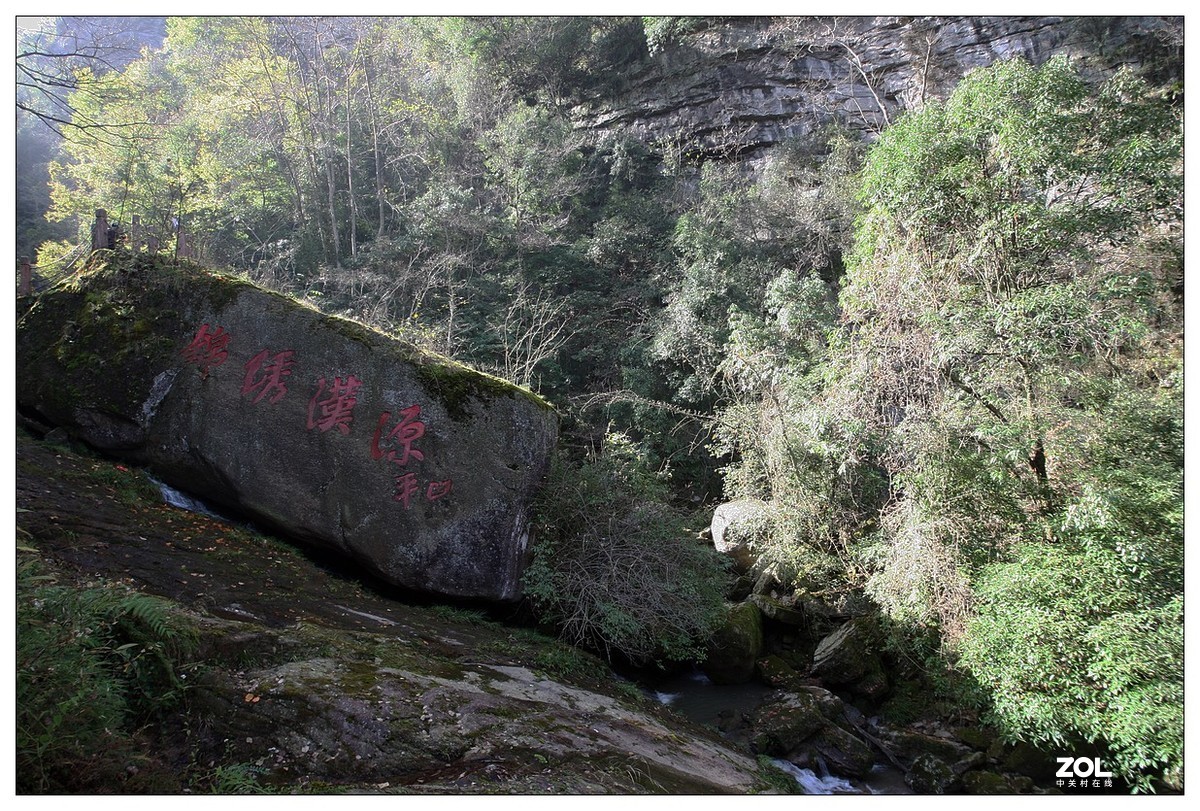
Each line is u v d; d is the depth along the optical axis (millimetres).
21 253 18125
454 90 20125
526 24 20297
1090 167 6270
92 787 3174
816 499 8633
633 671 7102
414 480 6402
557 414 7031
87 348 7301
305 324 6828
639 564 6867
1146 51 14469
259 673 4195
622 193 18281
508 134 17141
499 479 6465
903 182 6770
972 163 6578
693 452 12672
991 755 5766
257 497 6609
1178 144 6188
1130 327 5848
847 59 17797
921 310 6824
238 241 16547
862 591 8055
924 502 6730
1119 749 5355
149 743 3668
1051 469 6816
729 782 4559
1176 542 5547
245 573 5660
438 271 14445
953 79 16688
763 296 13461
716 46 19031
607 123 20234
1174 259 7105
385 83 18672
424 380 6555
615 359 14156
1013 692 5609
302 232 16406
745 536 9539
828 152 16672
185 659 4074
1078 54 15164
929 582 6637
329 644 4637
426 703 4199
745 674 7156
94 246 8031
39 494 5695
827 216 14523
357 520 6371
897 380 7176
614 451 8844
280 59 18094
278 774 3562
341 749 3746
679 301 13508
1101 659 5215
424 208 15352
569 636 6625
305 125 17297
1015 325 6102
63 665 3262
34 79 8805
